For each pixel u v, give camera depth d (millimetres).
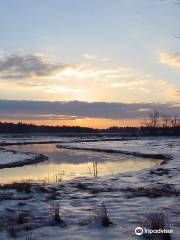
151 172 23062
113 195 13922
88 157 42562
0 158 38844
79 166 32312
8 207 11273
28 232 8188
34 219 9586
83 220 9367
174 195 13328
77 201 12500
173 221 8867
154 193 14023
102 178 20984
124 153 48188
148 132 141500
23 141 96438
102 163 34875
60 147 67125
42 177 24406
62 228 8539
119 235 7770
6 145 77375
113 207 11195
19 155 43219
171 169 24234
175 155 39344
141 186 16875
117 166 31766
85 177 22516
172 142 78625
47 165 33656
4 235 8000
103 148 57344
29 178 23797
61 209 10938
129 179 19969
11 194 13977
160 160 37562
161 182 18047
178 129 134750
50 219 9414
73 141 94500
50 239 7625
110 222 8836
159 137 122375
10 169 30359
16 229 8445
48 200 12742
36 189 15328
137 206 11305
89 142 86250
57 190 15648
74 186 17156
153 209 10625
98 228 8453
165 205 11227
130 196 13539
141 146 61469
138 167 30688
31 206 11484
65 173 26859
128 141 89625
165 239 7277
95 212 10430
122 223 8883
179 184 16906
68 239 7598
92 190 15625
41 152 52594
